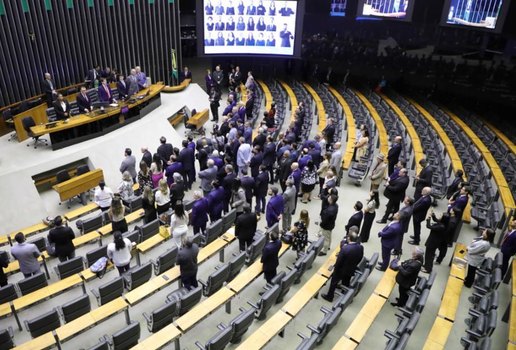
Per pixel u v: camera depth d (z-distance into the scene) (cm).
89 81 1939
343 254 870
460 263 995
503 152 1662
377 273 1034
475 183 1380
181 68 2481
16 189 1327
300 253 1036
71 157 1481
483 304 829
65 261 939
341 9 2575
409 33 2455
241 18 2359
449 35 2303
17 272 984
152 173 1264
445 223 980
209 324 881
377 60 2628
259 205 1260
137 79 1883
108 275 1034
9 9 1733
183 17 3009
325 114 2039
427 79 2491
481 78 2238
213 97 2033
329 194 1069
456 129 1897
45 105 1678
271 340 792
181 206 968
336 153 1310
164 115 1925
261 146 1496
